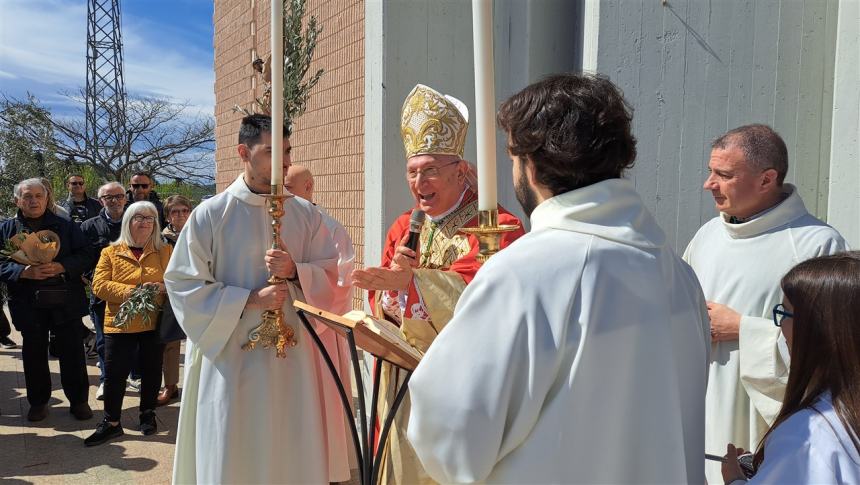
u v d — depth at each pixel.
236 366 2.52
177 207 5.59
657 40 3.26
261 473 2.51
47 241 4.31
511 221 2.02
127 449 3.96
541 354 1.01
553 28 3.71
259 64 4.11
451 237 2.16
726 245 2.32
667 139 3.31
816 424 1.08
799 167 3.50
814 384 1.14
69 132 21.00
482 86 1.28
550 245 1.06
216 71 8.47
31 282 4.30
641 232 1.10
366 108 3.90
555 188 1.14
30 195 4.34
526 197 1.21
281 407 2.59
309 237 2.80
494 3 3.78
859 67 2.95
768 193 2.19
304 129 5.60
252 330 2.51
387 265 2.44
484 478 1.05
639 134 3.27
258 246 2.64
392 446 1.98
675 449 1.04
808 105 3.47
